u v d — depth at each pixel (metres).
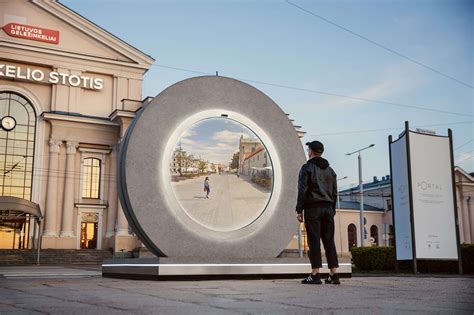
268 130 8.72
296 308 3.16
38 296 4.21
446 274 13.06
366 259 16.88
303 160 8.91
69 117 34.12
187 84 8.34
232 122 8.51
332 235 5.89
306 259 7.73
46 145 34.41
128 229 34.00
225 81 8.61
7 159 33.59
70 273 13.77
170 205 7.74
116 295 4.24
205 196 8.02
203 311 3.03
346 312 2.96
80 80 35.72
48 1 35.12
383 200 44.50
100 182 35.44
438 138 13.41
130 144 7.73
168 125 8.05
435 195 13.12
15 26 34.28
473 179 42.41
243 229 8.10
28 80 34.47
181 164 8.00
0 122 33.78
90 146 35.16
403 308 3.15
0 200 28.16
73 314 2.93
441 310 3.03
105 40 36.78
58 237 33.12
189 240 7.72
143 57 37.81
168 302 3.60
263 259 7.43
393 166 13.87
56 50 35.06
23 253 30.61
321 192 5.80
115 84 37.06
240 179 8.30
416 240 12.77
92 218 34.84
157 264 6.80
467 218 41.84
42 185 33.78
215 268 7.09
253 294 4.25
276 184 8.55
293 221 8.58
